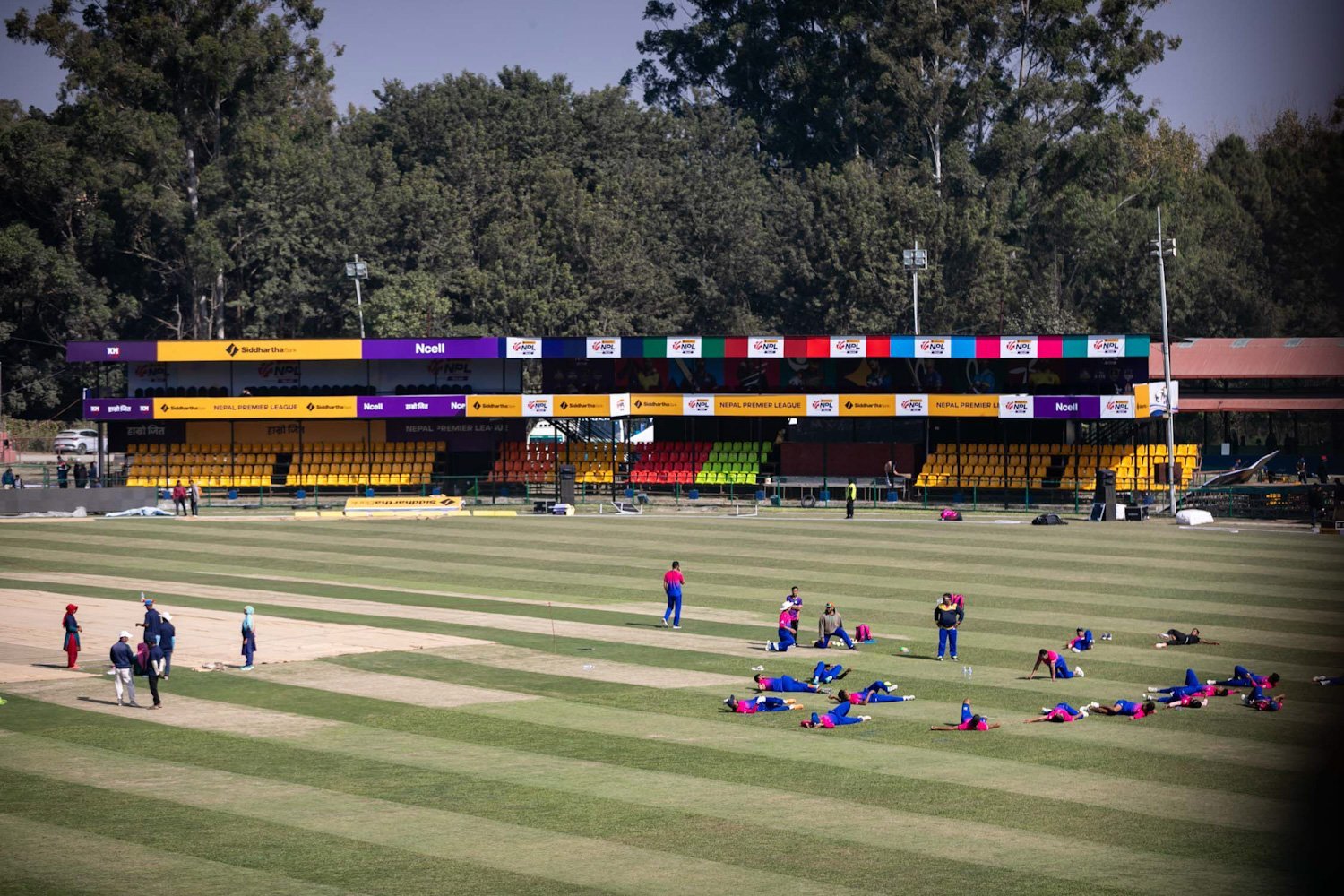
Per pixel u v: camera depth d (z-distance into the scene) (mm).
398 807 27078
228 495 86938
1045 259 151875
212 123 145000
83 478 87812
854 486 80000
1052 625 46625
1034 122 162125
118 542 68375
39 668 40375
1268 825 25953
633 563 61219
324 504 84938
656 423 93500
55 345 135500
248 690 37219
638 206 159875
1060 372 87500
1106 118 159250
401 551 65250
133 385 90438
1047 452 85938
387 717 34250
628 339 85062
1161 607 49656
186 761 30359
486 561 62094
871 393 83500
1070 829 25781
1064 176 153875
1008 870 23688
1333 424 104500
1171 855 24406
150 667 35469
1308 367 101500
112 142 134375
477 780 28844
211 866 23922
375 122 171500
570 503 81375
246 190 140000
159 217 139500
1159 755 30734
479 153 160625
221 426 90875
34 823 26156
